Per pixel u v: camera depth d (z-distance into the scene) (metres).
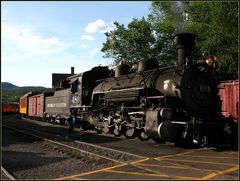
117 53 43.84
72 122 22.14
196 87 13.98
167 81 14.45
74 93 24.50
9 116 63.16
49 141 16.50
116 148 13.91
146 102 15.53
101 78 23.33
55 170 9.63
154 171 8.90
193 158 11.04
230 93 19.14
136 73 17.58
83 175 8.80
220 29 27.55
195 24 29.59
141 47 42.41
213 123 13.40
